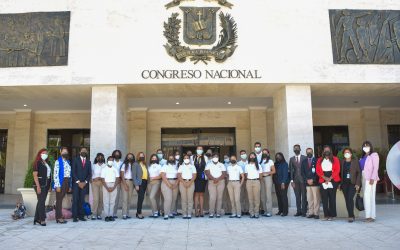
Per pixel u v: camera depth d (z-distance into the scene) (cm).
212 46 1345
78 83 1323
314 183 1059
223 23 1355
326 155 1027
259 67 1345
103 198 1039
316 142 2228
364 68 1363
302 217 1090
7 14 1362
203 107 2156
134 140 2127
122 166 1085
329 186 1015
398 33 1391
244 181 1145
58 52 1340
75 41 1343
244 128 2197
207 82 1326
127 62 1333
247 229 878
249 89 1443
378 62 1370
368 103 2081
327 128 2234
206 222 991
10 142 2189
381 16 1398
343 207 1092
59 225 953
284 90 1385
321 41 1370
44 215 952
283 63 1352
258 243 723
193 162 1127
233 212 1091
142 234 820
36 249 682
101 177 1044
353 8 1397
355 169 984
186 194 1078
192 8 1359
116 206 1081
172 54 1328
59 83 1323
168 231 855
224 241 743
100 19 1355
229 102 2023
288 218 1070
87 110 2206
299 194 1131
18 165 2120
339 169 1011
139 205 1085
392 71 1366
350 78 1355
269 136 2161
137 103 2027
